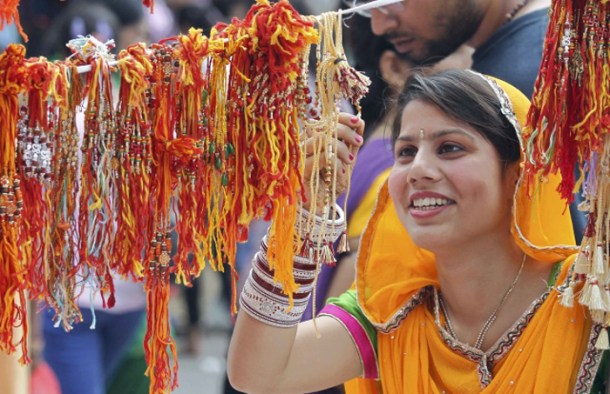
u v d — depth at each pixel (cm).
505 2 398
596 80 266
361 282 321
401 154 305
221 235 269
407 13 402
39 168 255
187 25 693
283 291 287
